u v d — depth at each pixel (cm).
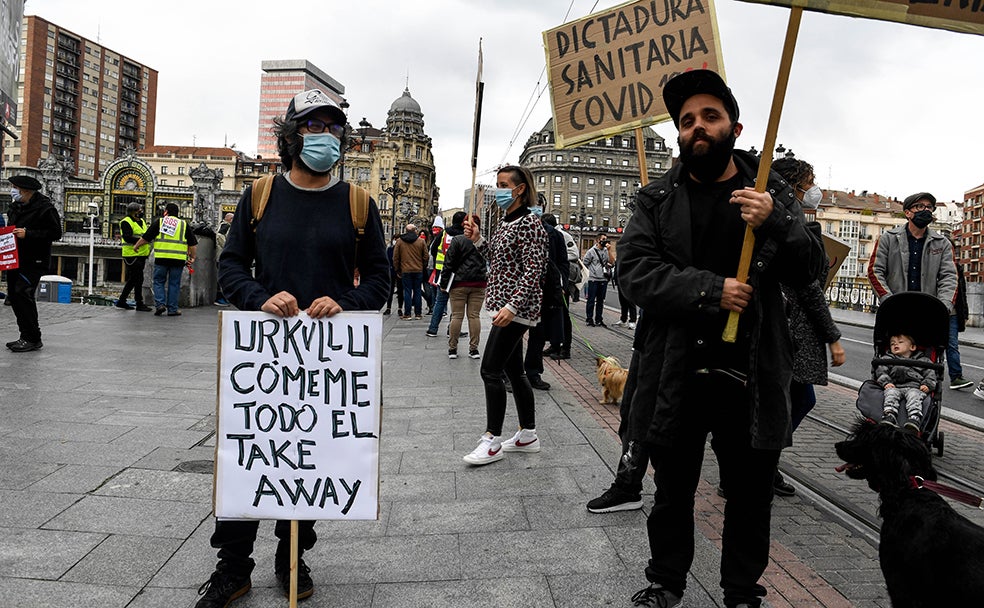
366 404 264
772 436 237
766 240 236
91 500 372
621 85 501
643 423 255
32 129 13288
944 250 624
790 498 425
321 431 264
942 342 413
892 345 424
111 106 15138
